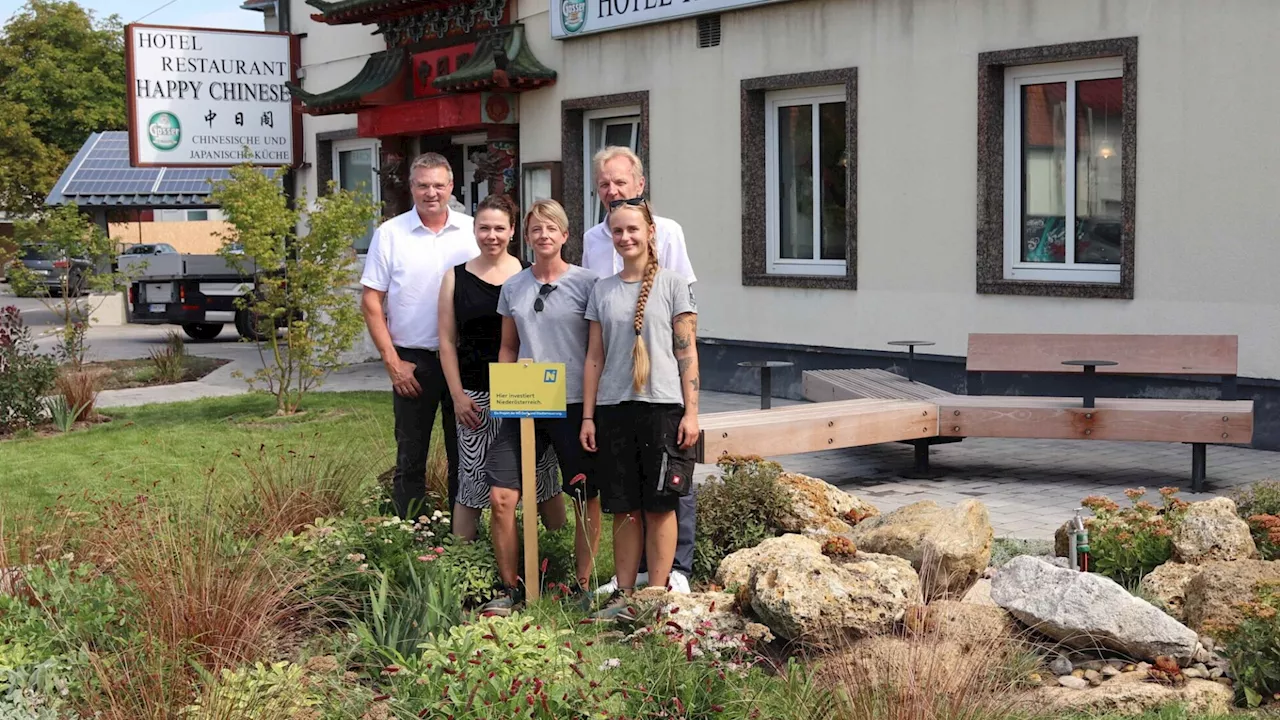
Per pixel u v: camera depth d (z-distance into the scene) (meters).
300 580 5.33
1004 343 9.77
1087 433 8.53
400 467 6.79
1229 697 4.67
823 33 12.89
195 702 4.36
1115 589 4.97
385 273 6.68
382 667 4.72
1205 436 8.35
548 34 15.87
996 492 8.59
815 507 6.59
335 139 20.06
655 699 4.34
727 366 14.23
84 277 18.28
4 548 5.77
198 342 22.41
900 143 12.32
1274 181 9.84
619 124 15.61
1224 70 10.05
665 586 5.82
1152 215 10.55
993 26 11.51
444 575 5.45
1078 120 11.31
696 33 14.11
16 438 11.62
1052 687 4.73
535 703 4.13
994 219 11.73
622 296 5.69
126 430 11.59
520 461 5.92
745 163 13.72
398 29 18.11
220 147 19.70
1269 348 9.96
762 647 5.13
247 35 19.69
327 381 15.52
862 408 8.62
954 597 5.62
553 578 6.24
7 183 48.62
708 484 6.82
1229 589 5.21
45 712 4.27
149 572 5.17
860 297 12.81
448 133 18.16
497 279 6.22
